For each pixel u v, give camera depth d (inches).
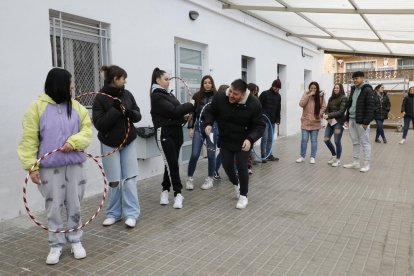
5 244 150.7
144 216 183.9
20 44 177.0
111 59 228.7
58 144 125.3
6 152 175.0
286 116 518.9
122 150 166.6
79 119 131.5
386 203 205.9
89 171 218.1
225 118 190.5
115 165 164.1
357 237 158.1
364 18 342.3
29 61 181.3
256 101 187.5
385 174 279.0
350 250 145.1
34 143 123.8
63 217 176.1
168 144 189.2
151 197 216.7
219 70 345.7
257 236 159.0
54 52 198.4
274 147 420.2
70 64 210.2
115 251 144.3
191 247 147.9
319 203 205.8
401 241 153.6
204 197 217.2
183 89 305.7
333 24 387.9
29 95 182.2
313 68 621.9
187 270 129.0
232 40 364.8
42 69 187.2
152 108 189.2
